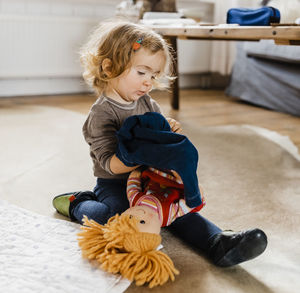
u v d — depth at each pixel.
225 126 1.98
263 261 0.81
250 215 1.01
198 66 3.30
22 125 1.91
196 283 0.72
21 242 0.83
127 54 0.85
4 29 2.51
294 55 2.07
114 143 0.89
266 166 1.40
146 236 0.70
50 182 1.22
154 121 0.82
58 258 0.77
